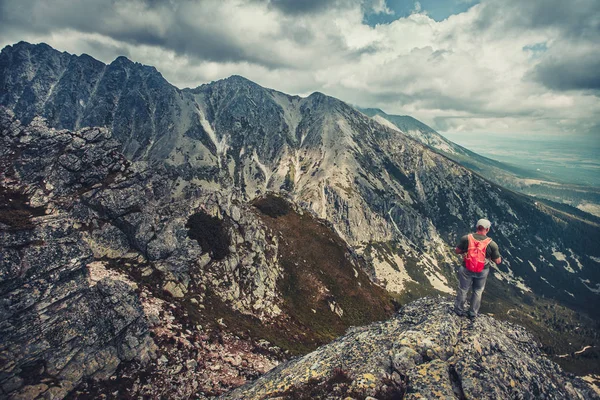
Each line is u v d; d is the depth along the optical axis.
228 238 65.75
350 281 85.06
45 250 26.06
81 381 25.80
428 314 16.61
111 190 53.38
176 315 38.81
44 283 25.56
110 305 29.61
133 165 67.75
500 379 11.96
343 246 99.62
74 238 28.28
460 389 11.68
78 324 26.86
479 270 13.79
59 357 25.23
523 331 16.69
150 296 40.53
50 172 53.03
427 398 11.23
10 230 25.27
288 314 61.22
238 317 49.81
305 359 20.02
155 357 30.83
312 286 75.81
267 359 39.88
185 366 31.78
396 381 13.23
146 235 50.06
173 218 59.25
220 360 35.09
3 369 22.73
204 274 54.53
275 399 15.53
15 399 22.69
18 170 51.59
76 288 27.75
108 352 28.06
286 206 106.06
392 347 14.73
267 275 67.81
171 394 28.67
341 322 69.31
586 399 13.41
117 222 50.94
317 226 101.31
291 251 84.62
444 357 13.19
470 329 14.15
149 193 66.94
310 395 14.77
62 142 57.47
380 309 82.25
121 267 45.41
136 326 30.78
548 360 15.35
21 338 23.77
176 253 51.19
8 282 23.69
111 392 26.38
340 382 14.66
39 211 46.31
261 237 76.88
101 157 58.53
